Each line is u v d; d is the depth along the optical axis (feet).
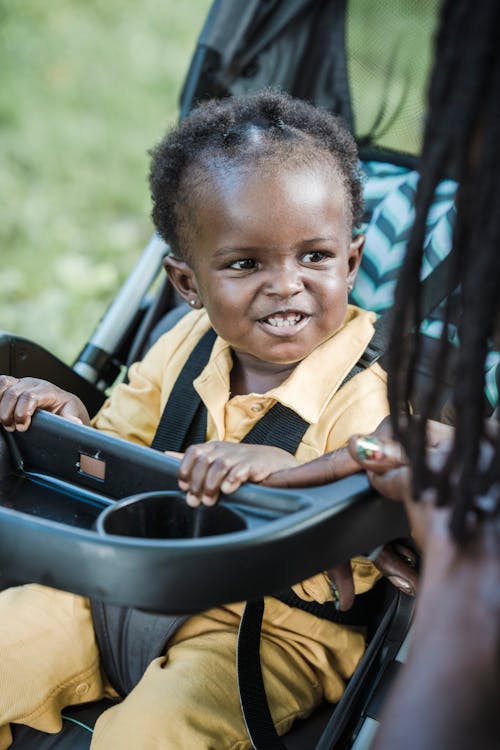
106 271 10.92
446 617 2.20
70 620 4.07
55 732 3.92
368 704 3.51
